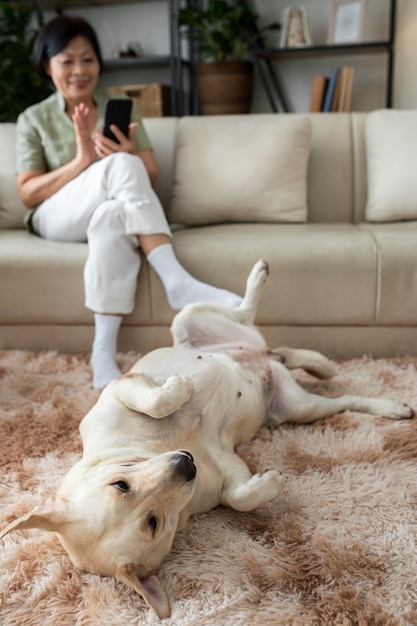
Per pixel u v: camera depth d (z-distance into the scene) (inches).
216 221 90.0
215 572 38.5
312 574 37.8
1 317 77.2
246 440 54.6
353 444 52.6
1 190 91.4
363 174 92.7
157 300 74.0
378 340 73.3
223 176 87.6
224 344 59.7
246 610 35.4
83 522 35.9
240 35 132.6
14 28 138.6
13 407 63.9
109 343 70.8
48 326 77.9
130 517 35.4
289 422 58.4
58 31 78.4
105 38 152.5
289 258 71.1
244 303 65.6
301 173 89.0
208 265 72.8
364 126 93.7
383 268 69.9
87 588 37.4
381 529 41.8
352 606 35.2
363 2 128.9
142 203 70.6
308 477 48.4
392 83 133.3
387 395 63.1
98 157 82.4
